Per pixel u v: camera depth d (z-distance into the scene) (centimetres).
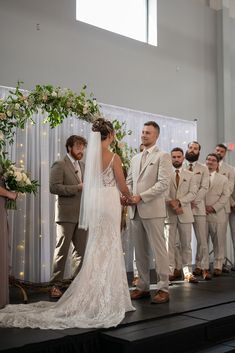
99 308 344
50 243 583
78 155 477
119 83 691
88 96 648
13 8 577
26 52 586
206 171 598
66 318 334
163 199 420
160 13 763
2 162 397
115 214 375
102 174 380
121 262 369
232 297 441
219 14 868
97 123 392
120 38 698
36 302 413
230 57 891
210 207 620
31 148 566
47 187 575
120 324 326
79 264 469
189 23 815
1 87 545
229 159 857
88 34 657
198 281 554
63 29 627
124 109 680
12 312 352
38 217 568
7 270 376
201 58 834
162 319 351
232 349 324
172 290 485
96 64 663
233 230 676
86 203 379
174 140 763
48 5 613
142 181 424
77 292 353
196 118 817
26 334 298
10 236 538
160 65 755
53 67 613
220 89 861
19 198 552
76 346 296
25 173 406
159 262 411
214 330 348
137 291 432
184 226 550
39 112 571
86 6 684
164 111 757
